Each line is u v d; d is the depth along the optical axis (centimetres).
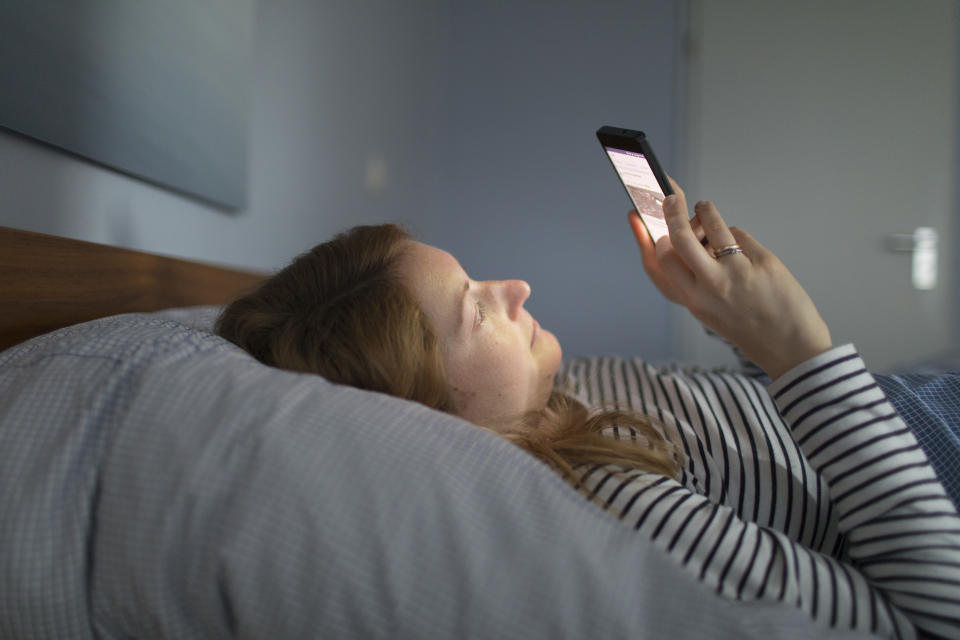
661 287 104
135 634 48
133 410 51
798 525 73
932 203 296
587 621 44
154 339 58
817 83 308
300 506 46
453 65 345
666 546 56
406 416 54
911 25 296
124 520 47
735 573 53
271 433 49
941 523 54
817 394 60
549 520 48
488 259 344
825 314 309
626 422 78
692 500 61
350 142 226
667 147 326
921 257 298
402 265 77
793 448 78
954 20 291
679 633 44
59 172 93
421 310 74
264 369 57
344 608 44
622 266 334
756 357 66
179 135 122
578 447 69
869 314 304
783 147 312
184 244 132
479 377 75
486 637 43
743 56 316
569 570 46
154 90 113
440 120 346
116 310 96
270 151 170
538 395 83
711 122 320
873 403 59
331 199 212
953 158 294
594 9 333
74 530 47
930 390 90
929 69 295
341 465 48
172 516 46
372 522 46
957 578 52
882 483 57
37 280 78
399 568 45
